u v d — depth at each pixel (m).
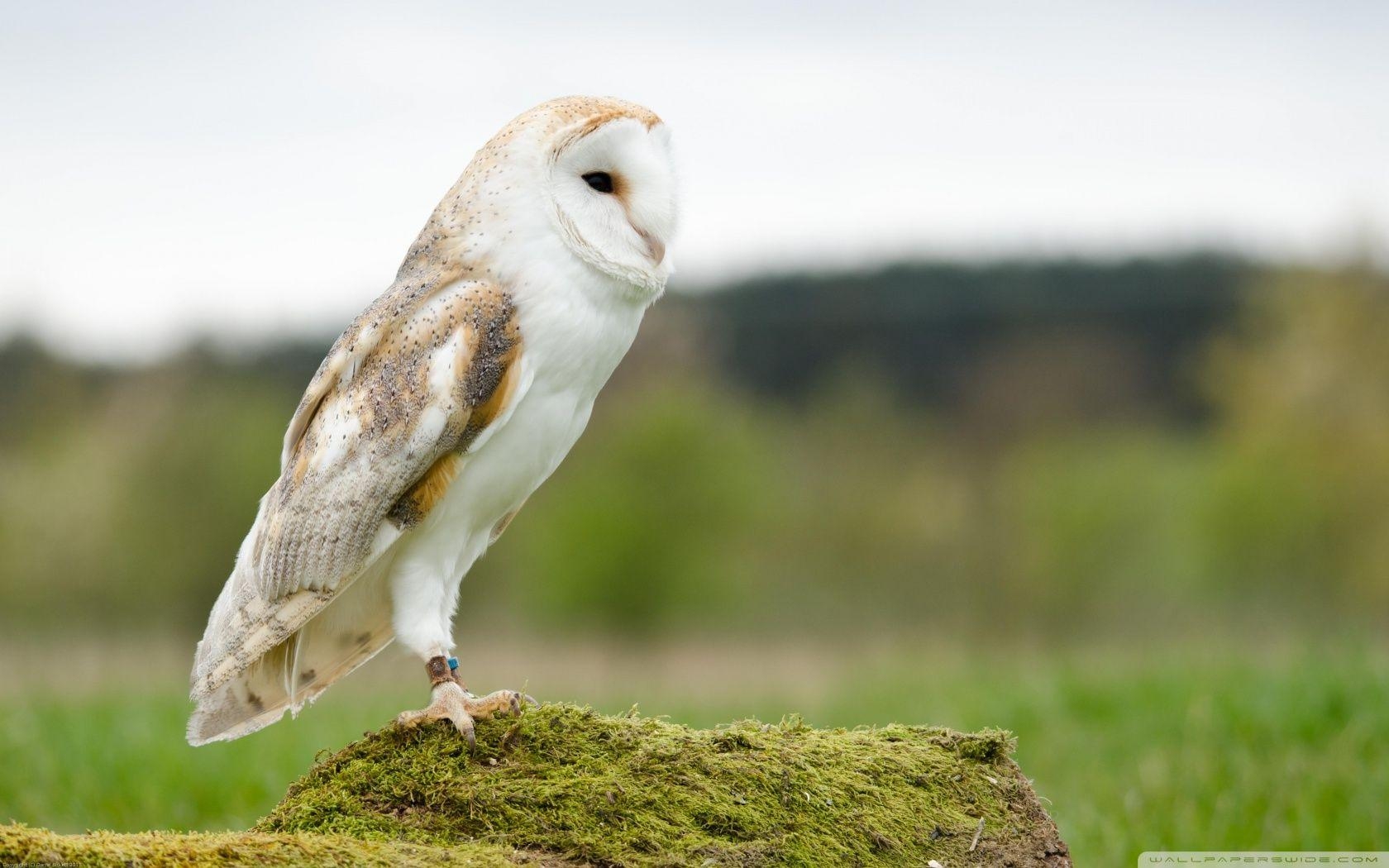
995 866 3.98
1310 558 24.97
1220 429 28.00
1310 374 26.05
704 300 44.78
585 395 4.48
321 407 4.40
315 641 4.55
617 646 24.67
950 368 43.22
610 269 4.29
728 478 25.91
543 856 3.72
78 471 25.00
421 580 4.30
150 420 25.58
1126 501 26.58
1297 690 8.63
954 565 28.30
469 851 3.59
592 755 3.99
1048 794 7.39
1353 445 25.16
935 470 30.98
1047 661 12.36
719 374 40.59
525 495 4.54
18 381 32.31
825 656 21.52
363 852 3.46
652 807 3.85
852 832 3.91
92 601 24.31
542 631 25.62
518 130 4.39
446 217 4.40
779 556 28.47
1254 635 18.56
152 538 23.98
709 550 25.53
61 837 3.27
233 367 29.78
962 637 24.36
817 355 44.09
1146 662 11.20
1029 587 26.83
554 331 4.23
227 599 4.36
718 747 4.08
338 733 8.80
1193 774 7.42
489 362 4.17
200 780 7.62
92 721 8.90
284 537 4.21
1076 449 28.81
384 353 4.25
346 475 4.16
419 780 3.92
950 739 4.35
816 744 4.21
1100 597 26.28
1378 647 11.37
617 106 4.47
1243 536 24.95
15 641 22.73
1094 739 8.55
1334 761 7.42
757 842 3.80
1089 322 43.00
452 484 4.23
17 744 8.10
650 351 28.89
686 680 16.39
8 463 26.22
